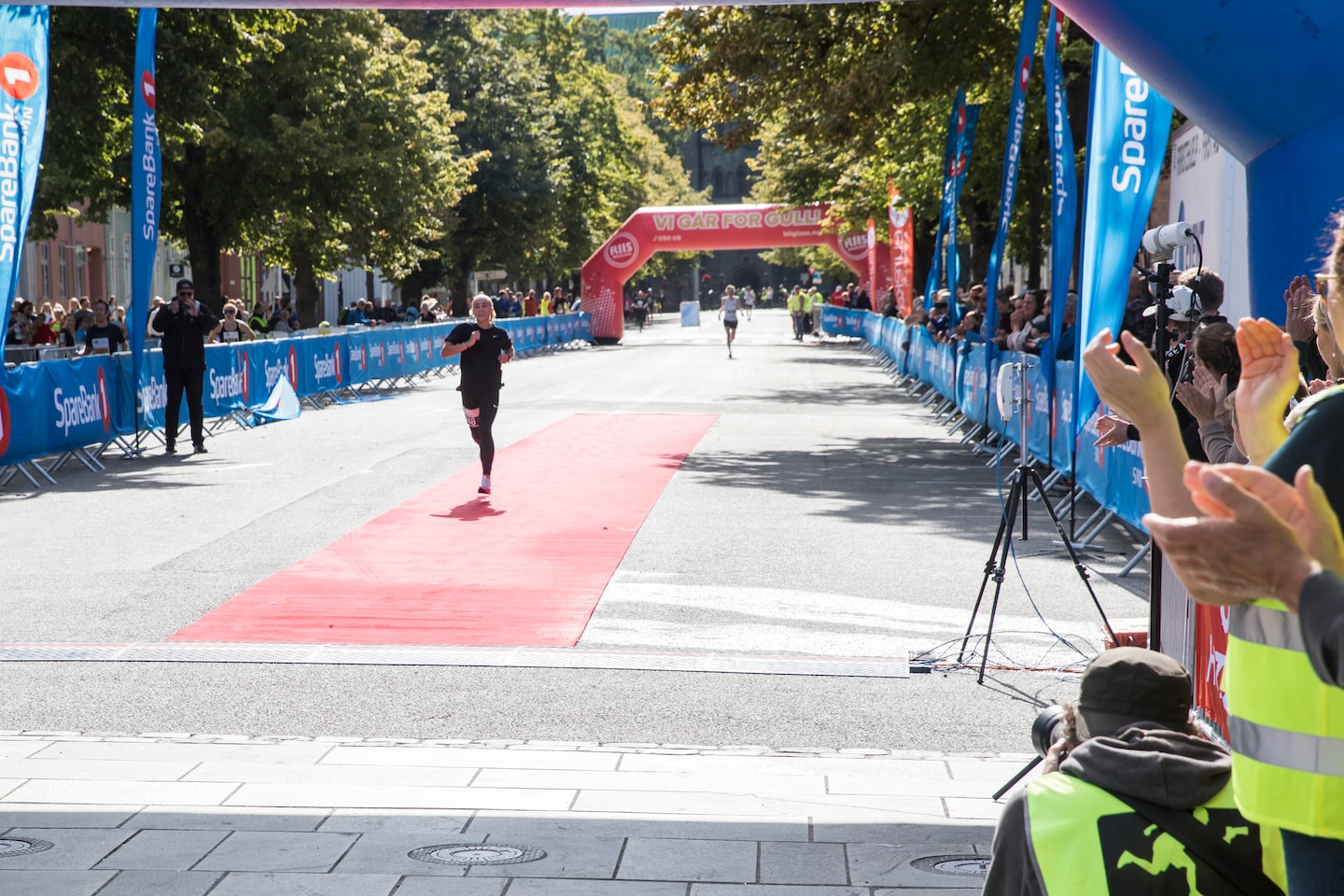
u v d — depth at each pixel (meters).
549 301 52.03
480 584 9.23
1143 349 2.08
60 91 22.72
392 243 36.88
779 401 24.98
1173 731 2.28
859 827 4.77
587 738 5.99
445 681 6.90
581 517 12.04
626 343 53.16
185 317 17.02
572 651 7.50
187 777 5.34
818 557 10.20
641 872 4.33
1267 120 4.41
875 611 8.44
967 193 27.55
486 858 4.44
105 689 6.75
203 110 24.81
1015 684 6.89
